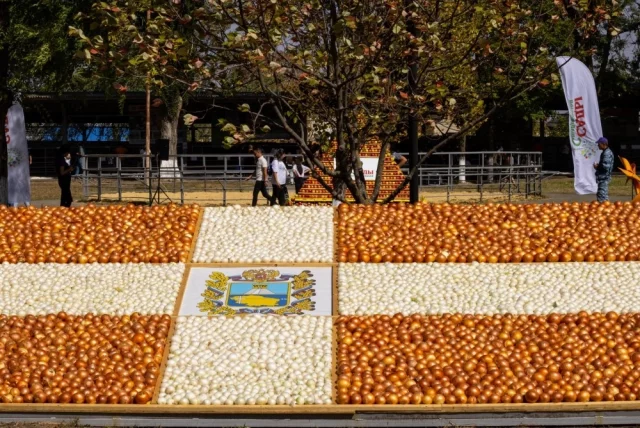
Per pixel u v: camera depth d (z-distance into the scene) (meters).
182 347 8.61
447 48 12.49
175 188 31.55
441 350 8.45
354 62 11.45
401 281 9.97
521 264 10.45
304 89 12.91
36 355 8.39
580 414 7.66
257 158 22.73
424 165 33.28
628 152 46.56
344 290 9.78
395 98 11.27
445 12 12.50
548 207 11.77
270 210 11.79
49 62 25.16
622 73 42.88
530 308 9.40
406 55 11.62
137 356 8.42
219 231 11.27
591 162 23.36
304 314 9.34
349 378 7.92
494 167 26.58
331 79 12.06
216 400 7.76
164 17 10.98
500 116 40.50
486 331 8.86
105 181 35.56
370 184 20.05
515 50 12.51
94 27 11.15
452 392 7.79
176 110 38.06
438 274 10.14
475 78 17.61
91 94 40.56
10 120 19.69
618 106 46.38
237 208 11.84
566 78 22.92
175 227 11.25
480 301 9.55
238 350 8.55
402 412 7.61
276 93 12.20
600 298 9.63
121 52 11.15
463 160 35.62
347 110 12.16
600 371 8.10
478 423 7.59
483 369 8.12
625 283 9.98
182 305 9.62
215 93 11.63
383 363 8.20
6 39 20.78
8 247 10.85
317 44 11.90
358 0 11.21
